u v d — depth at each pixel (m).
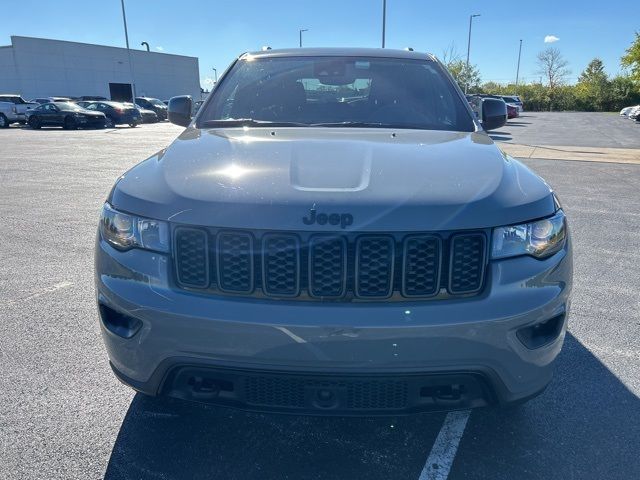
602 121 37.25
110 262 2.10
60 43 44.91
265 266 1.89
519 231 1.99
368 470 2.25
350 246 1.86
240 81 3.44
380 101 3.25
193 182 2.07
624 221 6.51
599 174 10.39
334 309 1.86
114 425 2.52
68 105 26.72
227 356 1.92
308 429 2.52
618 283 4.38
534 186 2.21
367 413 1.97
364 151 2.36
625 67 43.28
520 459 2.32
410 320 1.86
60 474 2.20
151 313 1.96
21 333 3.43
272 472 2.24
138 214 2.05
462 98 3.33
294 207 1.88
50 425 2.51
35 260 4.91
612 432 2.49
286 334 1.86
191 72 58.41
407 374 1.90
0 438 2.41
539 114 53.62
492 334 1.91
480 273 1.94
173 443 2.41
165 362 1.99
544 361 2.08
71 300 3.97
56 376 2.93
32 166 11.52
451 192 1.98
